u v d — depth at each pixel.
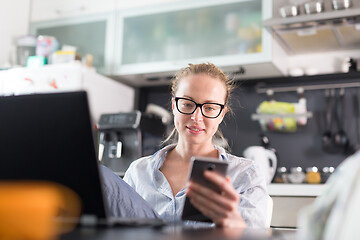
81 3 3.52
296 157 3.13
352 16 2.58
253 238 0.74
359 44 3.04
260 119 3.16
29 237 0.61
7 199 0.61
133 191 1.17
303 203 2.51
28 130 0.81
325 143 3.04
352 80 3.05
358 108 3.03
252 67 3.03
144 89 3.64
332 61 3.21
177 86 1.64
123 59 3.35
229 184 0.96
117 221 0.86
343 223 0.53
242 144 3.27
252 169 1.52
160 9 3.27
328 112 3.08
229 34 3.08
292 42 3.06
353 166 0.56
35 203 0.61
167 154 1.63
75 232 0.74
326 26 2.70
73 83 2.99
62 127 0.80
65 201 0.81
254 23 3.00
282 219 2.53
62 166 0.81
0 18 3.47
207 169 0.95
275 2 2.98
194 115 1.52
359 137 3.00
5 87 3.16
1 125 0.83
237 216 0.98
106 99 3.23
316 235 0.59
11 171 0.83
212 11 3.15
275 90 3.22
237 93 3.34
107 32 3.41
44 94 0.80
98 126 3.00
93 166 0.80
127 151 3.02
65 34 3.55
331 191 0.59
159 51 3.27
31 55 3.37
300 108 3.04
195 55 3.15
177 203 1.45
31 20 3.64
